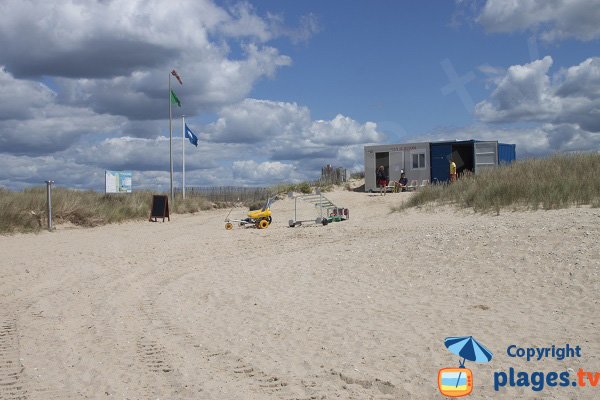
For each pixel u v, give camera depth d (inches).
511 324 305.4
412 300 371.6
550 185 723.4
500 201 737.0
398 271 447.5
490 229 511.5
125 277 498.9
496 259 430.3
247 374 254.2
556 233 461.4
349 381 240.1
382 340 291.4
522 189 738.8
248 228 929.5
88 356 284.4
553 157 876.6
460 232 524.1
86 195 1144.8
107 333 324.8
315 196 1299.2
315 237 722.2
